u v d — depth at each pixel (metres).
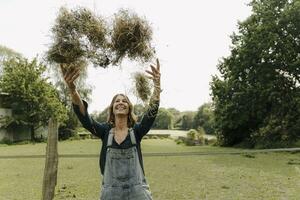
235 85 34.22
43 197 6.37
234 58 34.22
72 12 4.71
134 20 4.73
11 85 43.75
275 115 31.77
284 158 22.55
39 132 49.03
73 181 13.34
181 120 88.44
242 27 34.31
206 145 40.41
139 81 4.77
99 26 4.68
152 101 4.16
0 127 43.38
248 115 33.56
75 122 52.19
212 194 10.94
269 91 31.44
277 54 31.66
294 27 31.83
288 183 12.96
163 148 33.81
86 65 4.68
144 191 3.97
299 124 30.17
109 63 4.77
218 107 36.16
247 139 36.00
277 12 32.44
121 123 4.09
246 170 16.66
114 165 3.97
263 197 10.50
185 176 14.65
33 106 44.84
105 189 3.96
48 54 4.64
